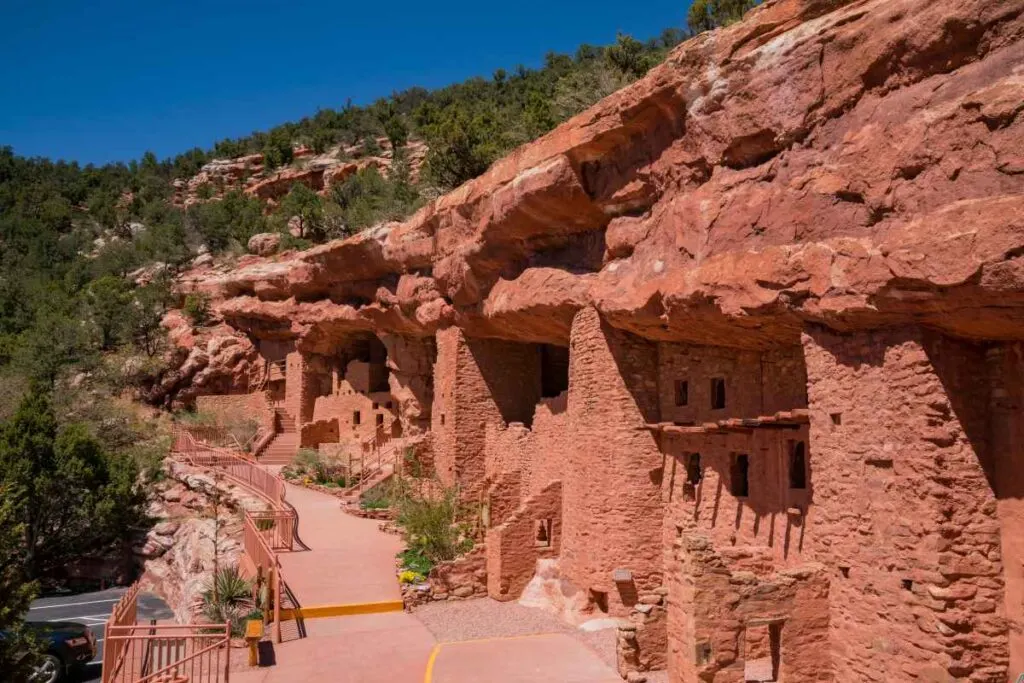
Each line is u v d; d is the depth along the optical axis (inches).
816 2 431.5
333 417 1508.4
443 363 1019.3
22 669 537.3
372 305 1216.8
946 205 353.7
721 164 493.7
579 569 677.3
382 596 719.1
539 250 760.3
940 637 368.8
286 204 2404.0
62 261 2731.3
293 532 920.9
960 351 388.8
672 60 506.9
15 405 1438.2
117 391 1683.1
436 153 1406.3
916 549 381.4
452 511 880.9
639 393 657.6
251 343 1710.1
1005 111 328.8
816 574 437.4
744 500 565.9
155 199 3250.5
